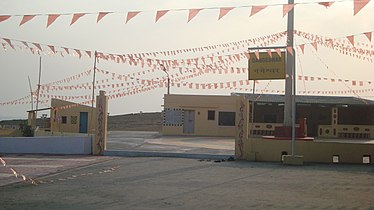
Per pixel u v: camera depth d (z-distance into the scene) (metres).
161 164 15.69
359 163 16.73
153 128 52.06
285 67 16.69
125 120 65.00
